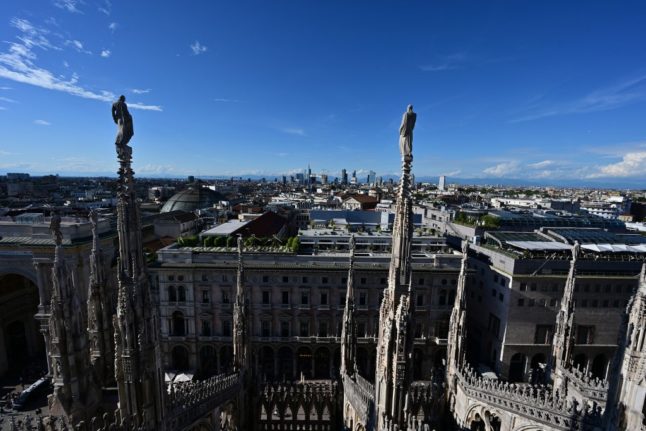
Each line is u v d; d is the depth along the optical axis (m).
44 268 51.38
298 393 36.66
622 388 16.80
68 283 21.39
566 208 146.12
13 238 52.44
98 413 23.36
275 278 59.62
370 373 60.84
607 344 59.47
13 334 60.78
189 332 59.81
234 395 29.80
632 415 16.39
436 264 61.00
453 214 96.06
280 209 126.62
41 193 198.38
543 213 101.31
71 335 21.36
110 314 25.11
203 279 59.34
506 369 59.62
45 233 53.06
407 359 19.02
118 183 16.58
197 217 108.56
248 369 32.84
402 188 18.02
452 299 61.00
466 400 32.44
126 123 16.00
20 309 59.78
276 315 60.25
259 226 82.62
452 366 34.59
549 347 58.78
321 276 59.56
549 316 58.66
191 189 164.50
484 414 30.64
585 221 83.44
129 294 17.38
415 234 72.25
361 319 60.47
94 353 24.70
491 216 85.75
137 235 17.45
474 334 69.69
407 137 17.44
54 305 20.86
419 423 19.92
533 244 63.34
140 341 17.83
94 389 23.30
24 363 59.47
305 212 139.88
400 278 18.66
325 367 62.75
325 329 60.66
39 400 46.81
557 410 25.77
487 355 64.81
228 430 30.95
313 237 67.62
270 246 65.44
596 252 60.94
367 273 59.19
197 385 25.81
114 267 56.94
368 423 24.50
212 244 64.88
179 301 59.56
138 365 18.02
